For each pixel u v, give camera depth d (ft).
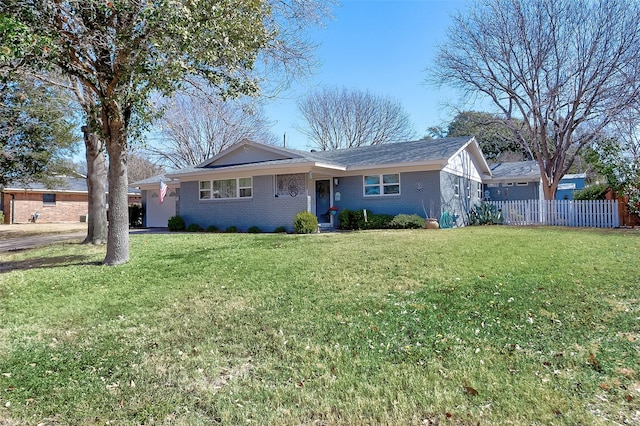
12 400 10.30
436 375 10.91
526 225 56.54
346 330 14.44
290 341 13.67
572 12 62.23
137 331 15.29
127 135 28.04
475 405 9.40
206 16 21.38
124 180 29.01
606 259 25.17
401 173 52.80
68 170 58.13
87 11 21.43
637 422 8.55
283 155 53.26
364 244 32.91
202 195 59.21
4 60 16.98
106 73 24.88
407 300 17.62
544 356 11.90
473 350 12.44
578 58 63.46
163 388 10.80
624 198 51.34
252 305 17.90
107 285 22.57
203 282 22.33
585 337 13.25
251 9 23.61
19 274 26.21
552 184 70.85
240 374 11.53
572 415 8.84
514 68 70.74
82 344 14.19
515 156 111.75
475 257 26.09
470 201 66.13
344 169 54.13
